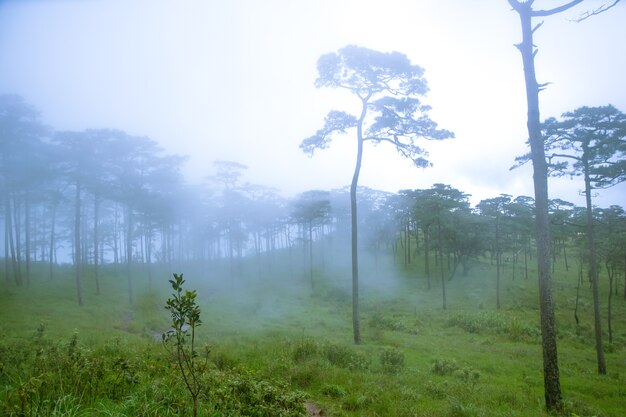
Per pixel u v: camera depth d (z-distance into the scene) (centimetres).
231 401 582
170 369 679
